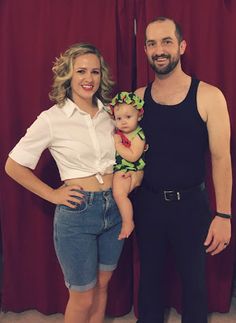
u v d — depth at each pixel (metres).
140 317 2.04
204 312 1.91
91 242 1.73
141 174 1.80
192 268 1.84
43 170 2.20
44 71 2.10
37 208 2.25
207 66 2.07
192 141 1.74
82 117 1.71
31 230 2.29
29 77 2.13
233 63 2.09
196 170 1.78
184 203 1.79
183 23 2.04
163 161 1.77
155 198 1.81
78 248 1.71
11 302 2.36
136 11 2.05
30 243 2.31
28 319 2.32
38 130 1.68
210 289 2.32
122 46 2.09
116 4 2.03
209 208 1.87
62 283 2.32
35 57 2.10
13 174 1.74
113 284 2.29
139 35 2.05
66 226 1.70
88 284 1.76
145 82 2.09
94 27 2.05
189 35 2.05
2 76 2.12
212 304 2.34
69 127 1.69
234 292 2.49
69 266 1.73
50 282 2.32
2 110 2.15
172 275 2.34
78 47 1.69
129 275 2.33
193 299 1.87
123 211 1.73
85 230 1.70
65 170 1.74
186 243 1.82
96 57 1.71
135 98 1.70
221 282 2.31
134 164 1.76
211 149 1.77
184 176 1.76
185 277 1.86
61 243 1.73
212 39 2.04
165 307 2.39
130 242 2.29
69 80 1.71
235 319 2.29
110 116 1.80
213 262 2.28
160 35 1.69
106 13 2.03
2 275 2.49
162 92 1.78
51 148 1.75
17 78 2.14
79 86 1.69
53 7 2.05
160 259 1.92
